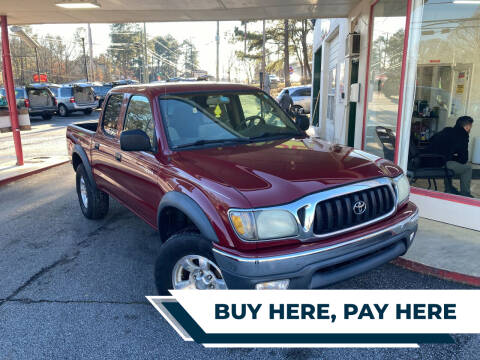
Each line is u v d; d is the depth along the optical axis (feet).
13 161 34.22
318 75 53.67
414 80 18.58
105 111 16.40
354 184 9.41
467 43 19.49
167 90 13.20
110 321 10.98
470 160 18.33
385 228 9.58
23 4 25.18
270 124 13.79
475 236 15.20
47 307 11.72
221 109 13.28
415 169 18.67
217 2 25.75
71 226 18.63
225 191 9.04
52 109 74.69
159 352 9.71
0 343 10.14
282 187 9.00
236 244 8.60
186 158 11.16
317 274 8.79
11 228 18.63
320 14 29.73
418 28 18.19
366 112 25.00
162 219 11.31
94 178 17.72
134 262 14.62
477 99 19.88
